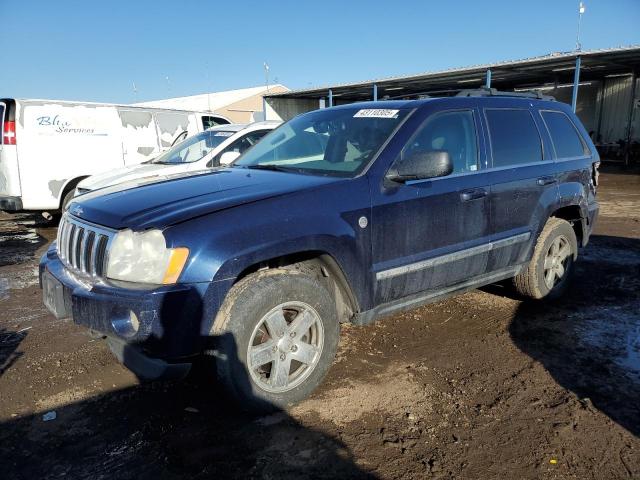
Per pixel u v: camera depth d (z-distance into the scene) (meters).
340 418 2.97
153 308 2.55
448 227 3.66
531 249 4.43
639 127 21.55
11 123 8.45
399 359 3.73
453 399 3.18
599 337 4.09
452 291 3.87
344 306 3.34
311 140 3.98
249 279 2.89
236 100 35.88
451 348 3.91
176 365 2.68
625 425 2.89
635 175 16.97
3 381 3.44
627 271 5.91
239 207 2.84
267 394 2.95
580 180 4.86
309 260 3.23
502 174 4.04
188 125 10.94
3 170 8.59
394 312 3.54
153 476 2.51
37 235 8.79
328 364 3.20
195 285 2.62
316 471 2.53
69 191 9.21
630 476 2.48
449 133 3.84
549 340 4.04
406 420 2.95
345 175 3.34
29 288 5.57
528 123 4.47
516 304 4.84
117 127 9.73
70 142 9.09
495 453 2.66
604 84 22.66
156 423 2.95
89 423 2.95
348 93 25.05
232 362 2.77
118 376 3.51
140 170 7.04
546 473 2.50
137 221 2.73
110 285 2.69
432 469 2.54
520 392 3.25
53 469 2.56
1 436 2.83
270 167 3.81
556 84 21.75
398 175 3.34
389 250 3.35
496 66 16.95
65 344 4.05
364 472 2.52
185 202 2.91
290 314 3.13
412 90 23.80
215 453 2.67
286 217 2.91
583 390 3.27
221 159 6.85
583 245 5.16
